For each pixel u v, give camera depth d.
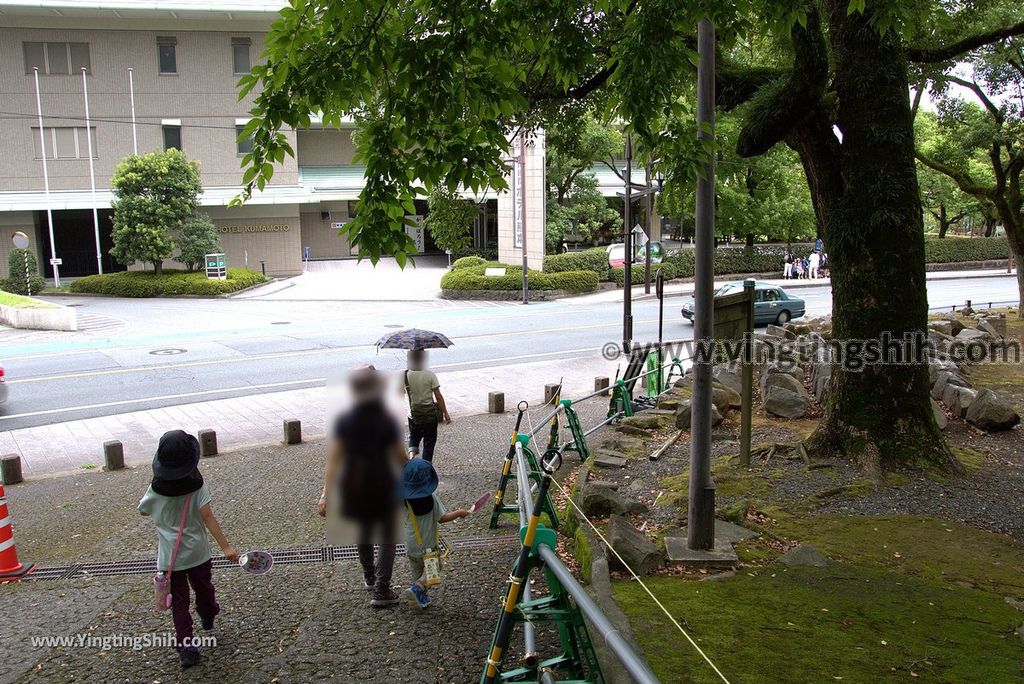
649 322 27.14
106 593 6.55
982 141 19.95
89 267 42.66
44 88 38.44
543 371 18.81
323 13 5.13
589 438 11.70
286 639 5.57
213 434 11.82
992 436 10.02
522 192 33.19
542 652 5.28
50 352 21.16
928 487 7.82
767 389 11.34
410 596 6.25
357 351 21.17
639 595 5.66
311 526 8.27
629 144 20.08
